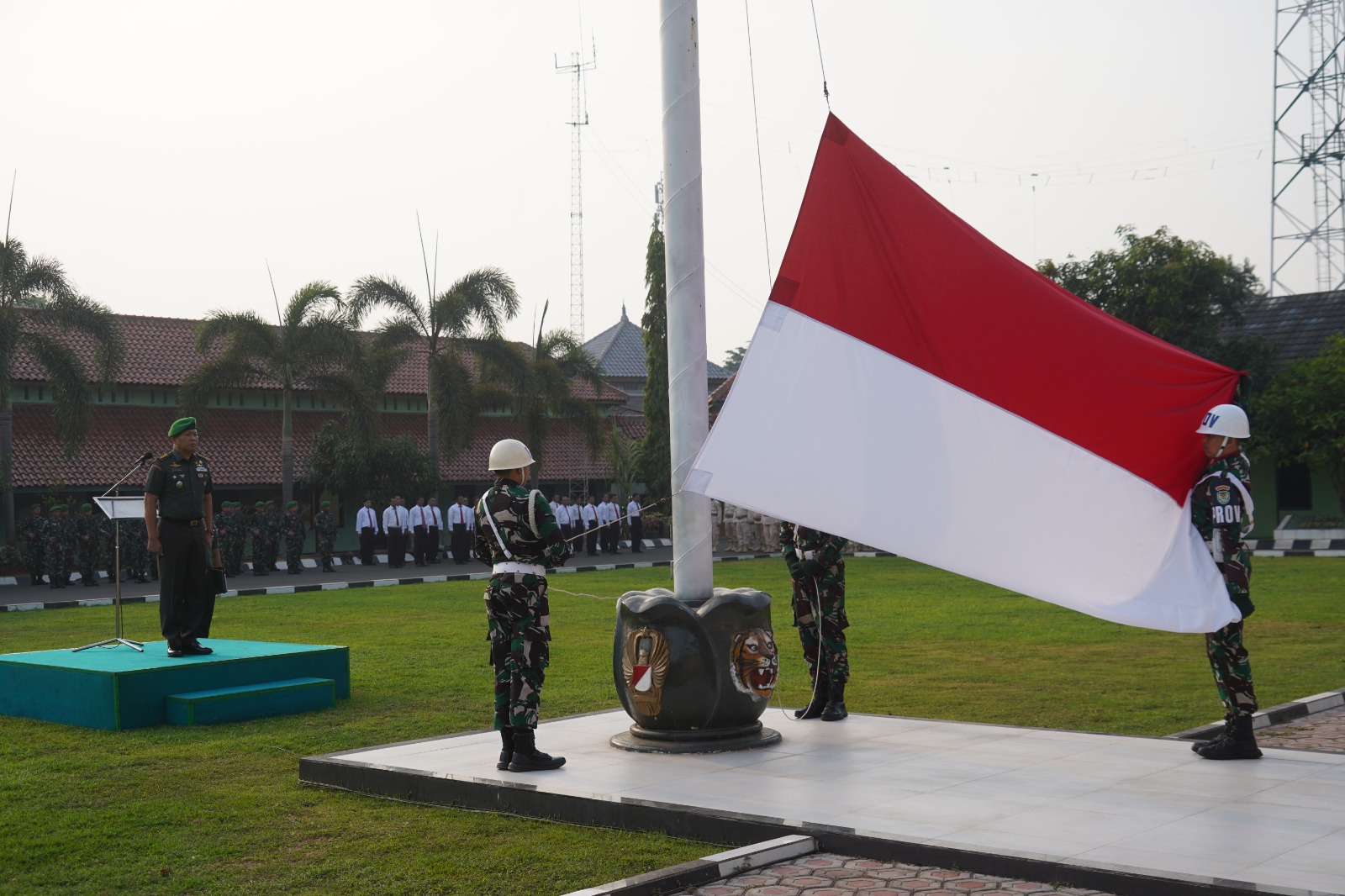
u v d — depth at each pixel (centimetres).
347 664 1138
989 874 527
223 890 554
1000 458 704
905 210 737
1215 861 513
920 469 696
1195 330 3562
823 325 718
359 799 728
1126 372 724
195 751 887
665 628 768
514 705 723
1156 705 1012
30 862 604
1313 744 826
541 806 667
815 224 730
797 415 704
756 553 3850
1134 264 3588
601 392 4022
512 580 732
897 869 540
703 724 771
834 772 706
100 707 991
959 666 1266
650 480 4484
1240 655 730
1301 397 3256
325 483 3697
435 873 568
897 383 711
